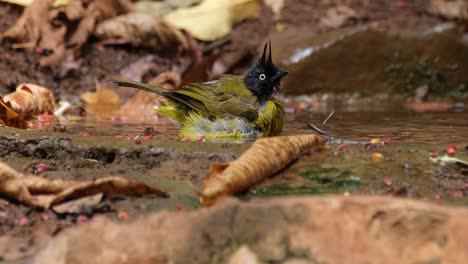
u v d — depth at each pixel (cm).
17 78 1539
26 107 1284
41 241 666
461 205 719
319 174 793
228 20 1817
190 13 1814
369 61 1697
